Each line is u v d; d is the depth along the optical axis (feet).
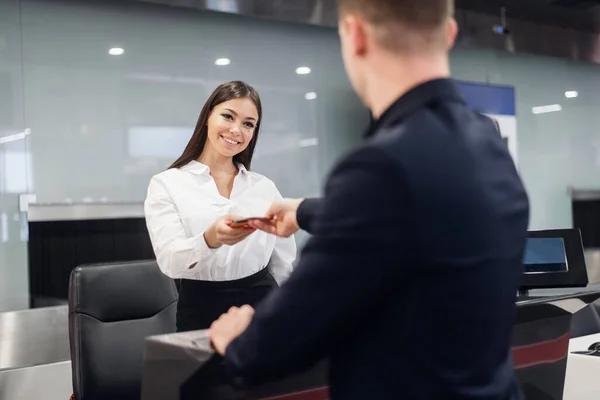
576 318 7.53
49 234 10.07
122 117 10.64
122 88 10.64
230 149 5.80
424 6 2.29
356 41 2.42
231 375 2.38
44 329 9.83
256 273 5.66
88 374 5.94
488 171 2.28
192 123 11.39
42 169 9.93
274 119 12.31
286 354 2.23
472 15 14.40
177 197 5.67
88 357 5.96
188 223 5.60
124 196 10.68
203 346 2.56
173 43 11.17
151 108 10.94
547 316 3.45
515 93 15.83
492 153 2.37
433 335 2.15
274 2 11.51
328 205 2.19
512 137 15.38
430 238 2.07
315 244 2.20
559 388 3.61
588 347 5.81
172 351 2.59
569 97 17.02
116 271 6.28
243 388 2.59
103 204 10.34
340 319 2.18
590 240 17.15
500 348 2.31
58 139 10.06
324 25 12.33
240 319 2.59
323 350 2.29
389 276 2.12
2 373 9.19
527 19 15.35
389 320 2.20
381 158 2.11
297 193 12.60
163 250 5.33
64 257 10.21
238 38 11.91
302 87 12.73
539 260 4.24
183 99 11.28
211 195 5.78
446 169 2.14
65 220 10.18
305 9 11.93
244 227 3.59
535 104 16.26
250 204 6.02
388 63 2.37
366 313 2.23
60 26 10.07
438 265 2.10
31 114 9.83
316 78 12.92
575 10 14.71
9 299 9.71
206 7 10.78
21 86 9.74
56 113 10.04
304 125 12.73
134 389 6.12
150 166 10.95
